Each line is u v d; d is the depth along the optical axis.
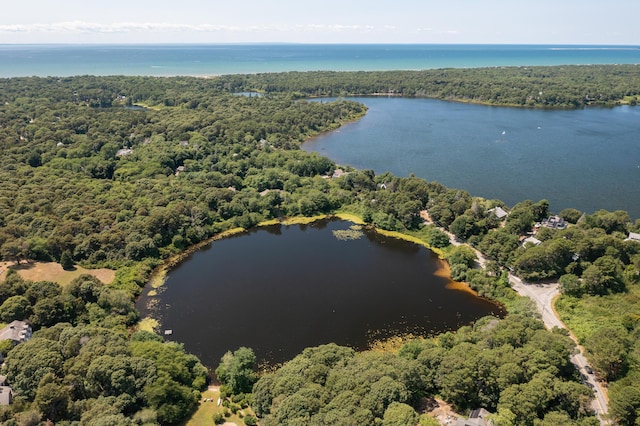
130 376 81.69
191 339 109.56
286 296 127.69
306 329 113.19
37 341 89.19
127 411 79.19
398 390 77.62
